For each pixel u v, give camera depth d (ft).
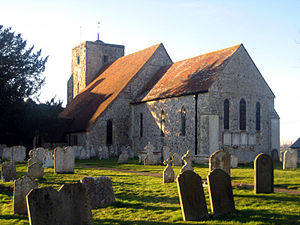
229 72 106.22
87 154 121.60
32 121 131.13
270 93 116.47
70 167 72.74
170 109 115.85
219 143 102.17
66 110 173.37
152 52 146.41
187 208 34.24
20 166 90.22
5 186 53.42
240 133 107.65
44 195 29.37
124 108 137.39
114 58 194.49
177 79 122.42
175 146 113.09
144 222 34.17
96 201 41.34
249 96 110.73
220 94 103.35
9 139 134.00
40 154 99.96
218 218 34.42
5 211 40.86
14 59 128.26
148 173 72.90
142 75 142.00
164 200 43.88
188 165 60.39
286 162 82.43
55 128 144.87
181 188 34.37
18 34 134.72
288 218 33.30
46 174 70.23
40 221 28.94
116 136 135.23
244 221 33.01
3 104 124.67
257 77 113.39
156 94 124.67
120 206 41.22
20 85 130.21
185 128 108.88
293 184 52.60
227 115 105.40
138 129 134.62
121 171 77.46
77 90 196.03
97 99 151.12
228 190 36.58
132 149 137.08
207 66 114.01
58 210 29.96
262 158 44.93
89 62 187.52
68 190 30.73
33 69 133.69
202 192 35.27
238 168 82.58
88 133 130.21
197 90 104.17
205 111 101.09
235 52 108.47
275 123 115.75
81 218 31.17
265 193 44.83
